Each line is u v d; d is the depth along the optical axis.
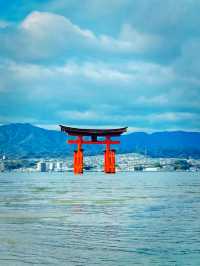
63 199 82.88
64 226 46.06
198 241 37.31
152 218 52.88
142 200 80.25
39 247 34.75
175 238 38.69
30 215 55.97
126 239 38.22
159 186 138.62
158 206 68.38
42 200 80.69
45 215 56.09
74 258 31.17
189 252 33.09
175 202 75.69
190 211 60.75
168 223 48.22
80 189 120.50
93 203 74.12
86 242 36.84
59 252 33.03
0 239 38.12
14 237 39.09
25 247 34.72
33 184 158.25
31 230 43.12
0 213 58.47
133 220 50.91
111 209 63.84
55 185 148.00
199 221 49.91
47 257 31.47
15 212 59.59
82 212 59.56
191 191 109.88
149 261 30.48
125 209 63.78
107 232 42.06
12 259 30.81
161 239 38.31
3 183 169.62
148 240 37.84
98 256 31.84
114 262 30.19
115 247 34.84
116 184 155.75
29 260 30.56
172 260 30.75
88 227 45.31
